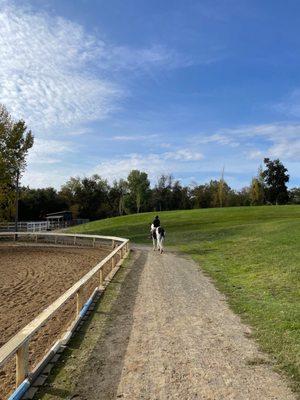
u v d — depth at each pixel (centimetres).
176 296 1404
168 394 650
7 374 782
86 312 1189
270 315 1105
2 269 2372
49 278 2000
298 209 6281
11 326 1114
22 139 5041
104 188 13562
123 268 2120
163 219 6097
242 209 6644
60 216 9588
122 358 814
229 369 748
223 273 1895
